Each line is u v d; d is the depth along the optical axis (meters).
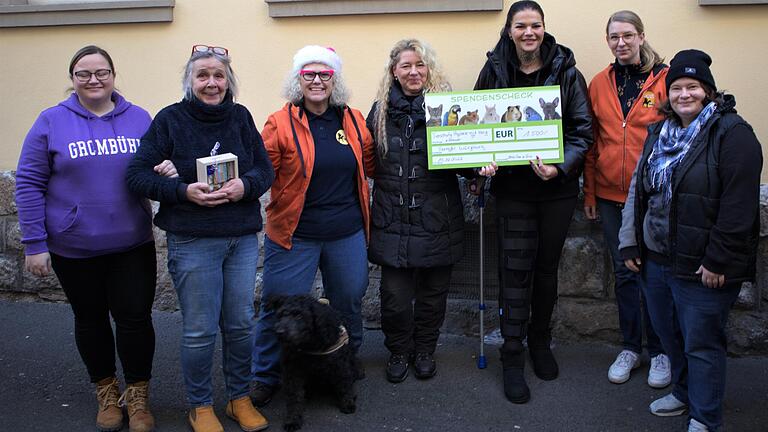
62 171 3.26
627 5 4.28
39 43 5.18
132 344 3.48
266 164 3.39
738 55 4.19
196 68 3.17
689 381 3.21
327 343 3.45
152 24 4.99
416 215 3.81
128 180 3.15
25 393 3.93
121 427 3.57
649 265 3.33
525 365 4.19
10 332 4.78
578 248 4.45
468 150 3.72
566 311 4.51
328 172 3.64
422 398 3.84
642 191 3.29
